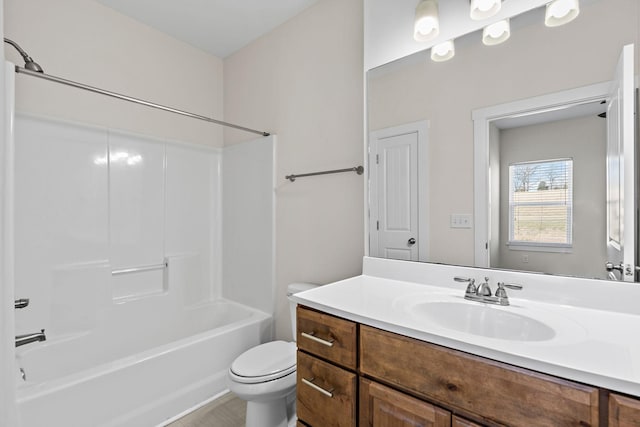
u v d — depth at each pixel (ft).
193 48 8.23
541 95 3.61
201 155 8.42
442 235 4.32
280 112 7.14
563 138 3.48
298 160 6.75
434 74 4.41
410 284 4.44
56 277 5.98
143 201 7.32
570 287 3.41
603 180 3.28
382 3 4.98
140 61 7.23
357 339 3.17
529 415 2.20
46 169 5.94
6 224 3.80
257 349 5.55
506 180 3.83
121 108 6.97
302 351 3.74
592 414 2.00
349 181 5.84
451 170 4.24
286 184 7.00
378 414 2.97
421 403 2.70
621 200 3.22
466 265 4.12
